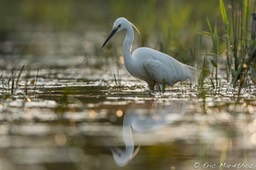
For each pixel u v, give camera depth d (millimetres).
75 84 15906
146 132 10172
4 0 48344
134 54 14695
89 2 46125
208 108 12031
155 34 24469
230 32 15328
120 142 9539
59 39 29328
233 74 14961
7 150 9023
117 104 12508
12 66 20406
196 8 26141
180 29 20984
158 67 14188
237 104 12375
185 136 9906
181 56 17312
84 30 32812
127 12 28266
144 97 13438
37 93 14062
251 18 16234
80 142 9516
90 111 11742
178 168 8406
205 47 21578
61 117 11188
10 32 32562
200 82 14664
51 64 21016
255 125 10625
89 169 8219
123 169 8250
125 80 16859
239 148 9320
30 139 9625
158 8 29156
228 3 17781
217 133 10078
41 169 8094
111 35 14750
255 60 14812
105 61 21250
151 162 8688
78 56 23250
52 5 42281
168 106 12281
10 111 11711
